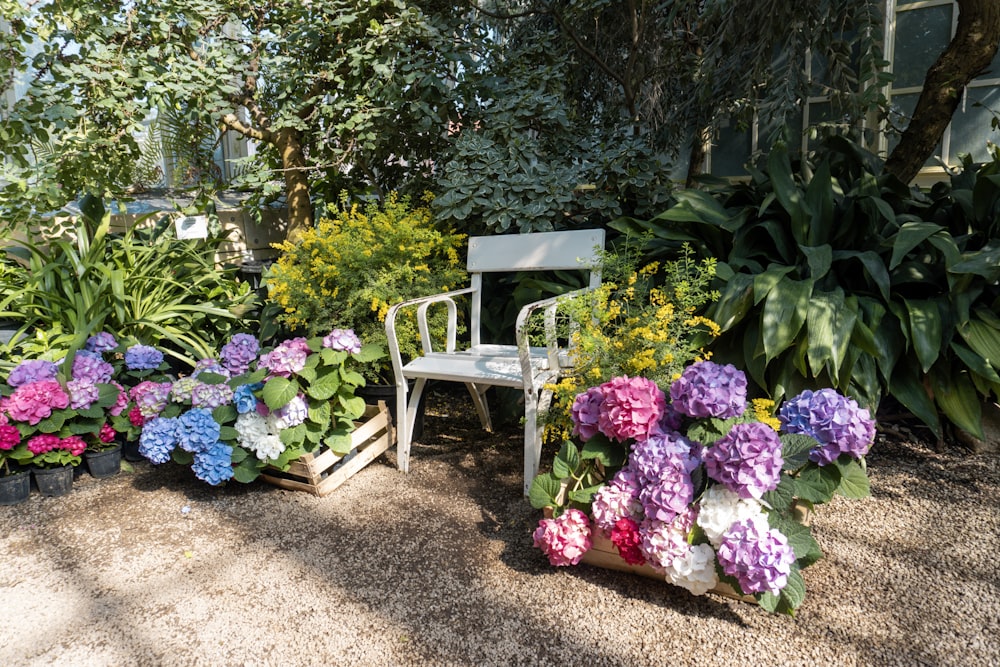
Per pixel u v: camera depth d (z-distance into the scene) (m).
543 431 2.27
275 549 2.01
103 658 1.53
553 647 1.53
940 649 1.48
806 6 3.05
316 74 3.72
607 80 4.54
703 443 1.67
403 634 1.59
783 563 1.45
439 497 2.34
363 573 1.86
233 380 2.43
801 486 1.59
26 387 2.40
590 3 3.90
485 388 2.98
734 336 2.67
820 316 2.34
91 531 2.16
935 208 2.80
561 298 2.30
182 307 3.46
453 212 3.24
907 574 1.78
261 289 4.10
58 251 3.50
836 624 1.58
